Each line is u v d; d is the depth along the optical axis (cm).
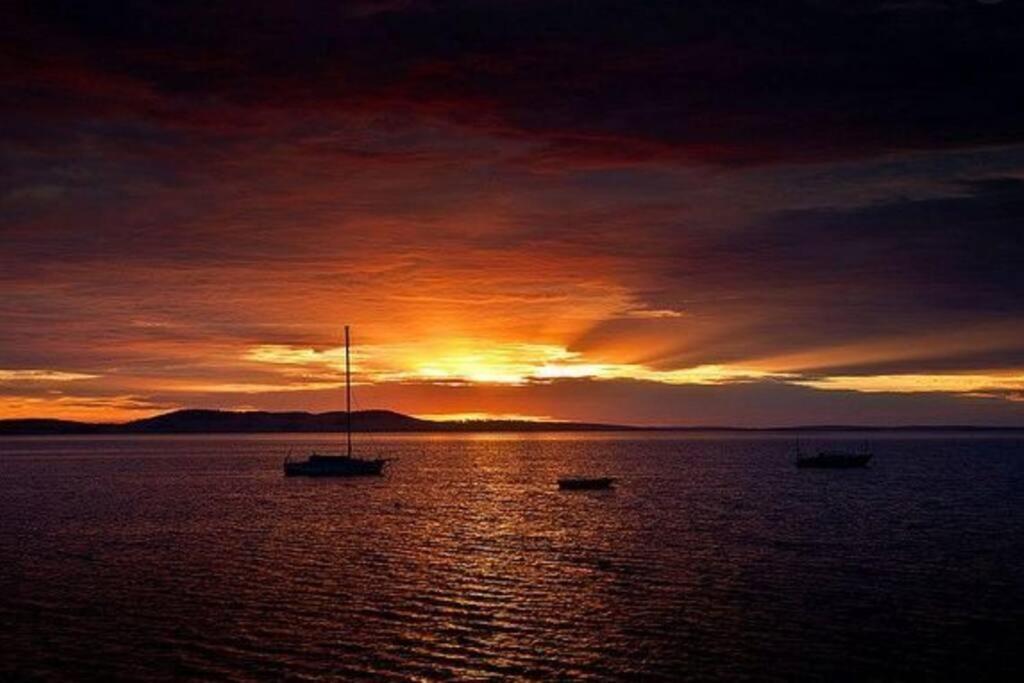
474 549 6184
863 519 8006
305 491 11650
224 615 4147
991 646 3631
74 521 8081
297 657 3519
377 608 4284
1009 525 7519
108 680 3259
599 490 11569
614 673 3334
